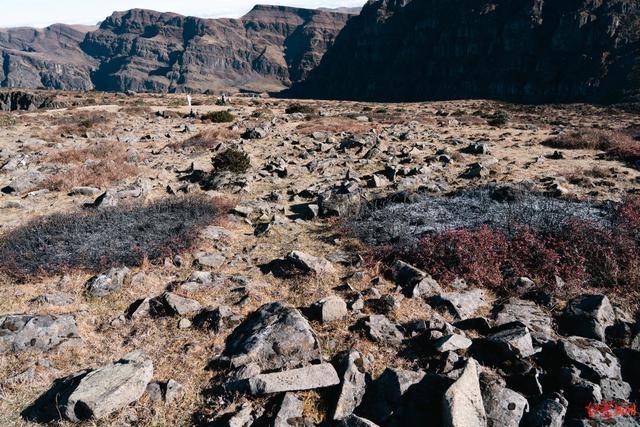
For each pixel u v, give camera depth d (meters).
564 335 7.66
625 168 19.44
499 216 12.32
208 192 16.83
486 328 7.75
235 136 31.98
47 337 7.39
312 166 20.72
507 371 6.62
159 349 7.41
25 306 8.55
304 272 9.91
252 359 6.83
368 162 21.42
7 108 132.12
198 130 36.38
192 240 11.43
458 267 9.96
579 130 32.62
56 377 6.71
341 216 13.60
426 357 7.02
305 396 6.10
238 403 6.05
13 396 6.29
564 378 6.17
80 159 23.84
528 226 11.27
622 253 9.80
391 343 7.41
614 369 6.35
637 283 9.02
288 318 7.52
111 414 5.91
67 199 16.28
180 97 99.12
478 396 5.56
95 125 38.31
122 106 62.03
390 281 9.73
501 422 5.39
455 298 8.67
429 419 5.56
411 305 8.65
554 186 15.23
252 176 18.95
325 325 7.93
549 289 9.09
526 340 6.90
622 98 164.88
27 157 23.47
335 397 6.07
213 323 7.99
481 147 23.59
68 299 8.85
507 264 10.12
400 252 10.75
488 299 9.05
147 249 10.88
